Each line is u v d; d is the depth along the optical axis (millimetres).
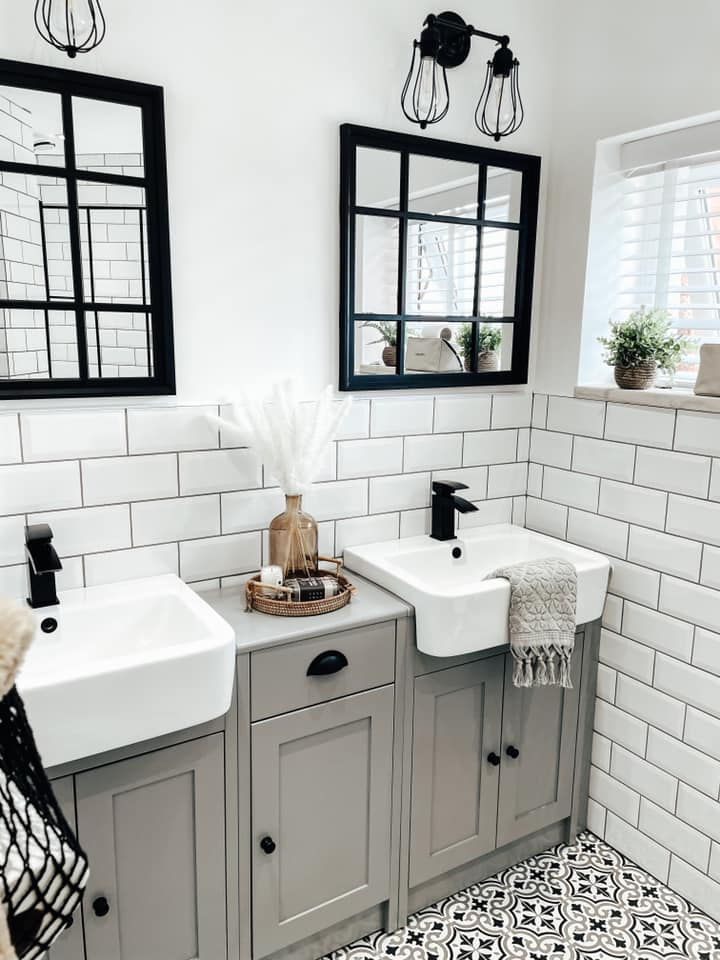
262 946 1744
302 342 1995
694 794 2033
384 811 1881
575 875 2178
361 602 1845
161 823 1538
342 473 2104
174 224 1757
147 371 1782
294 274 1946
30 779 739
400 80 2010
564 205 2273
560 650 1908
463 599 1761
